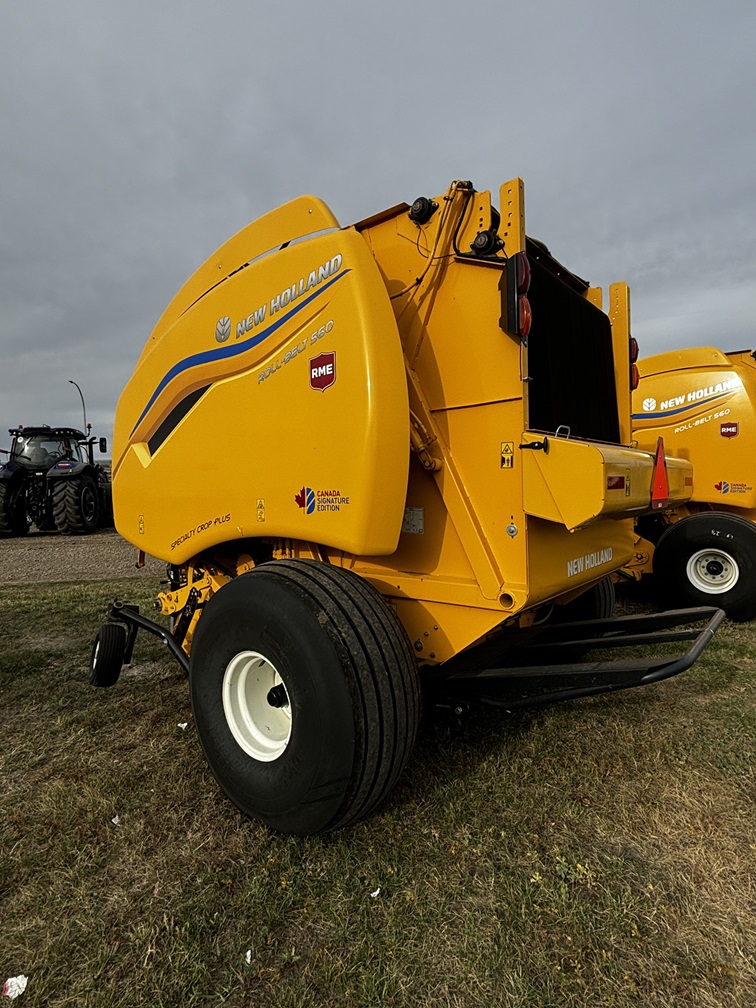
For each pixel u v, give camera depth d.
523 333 2.14
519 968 1.67
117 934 1.80
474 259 2.28
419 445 2.37
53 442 14.07
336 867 2.07
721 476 5.53
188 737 3.09
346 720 2.00
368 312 2.21
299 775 2.06
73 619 5.60
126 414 3.92
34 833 2.29
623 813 2.36
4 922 1.85
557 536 2.48
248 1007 1.57
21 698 3.67
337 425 2.29
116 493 4.06
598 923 1.81
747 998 1.57
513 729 3.06
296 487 2.47
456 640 2.39
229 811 2.43
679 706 3.34
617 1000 1.57
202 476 3.03
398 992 1.60
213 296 2.96
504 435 2.27
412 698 2.16
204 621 2.50
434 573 2.49
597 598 3.79
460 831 2.25
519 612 2.21
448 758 2.77
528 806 2.41
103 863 2.12
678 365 5.84
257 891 1.96
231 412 2.81
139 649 4.67
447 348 2.40
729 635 4.69
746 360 5.82
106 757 2.88
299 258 2.48
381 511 2.22
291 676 2.10
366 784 2.04
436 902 1.91
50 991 1.61
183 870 2.08
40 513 13.48
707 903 1.89
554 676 2.40
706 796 2.47
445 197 2.34
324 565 2.36
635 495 2.36
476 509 2.36
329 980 1.64
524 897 1.92
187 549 3.20
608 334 3.45
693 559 5.23
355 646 2.05
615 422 3.44
